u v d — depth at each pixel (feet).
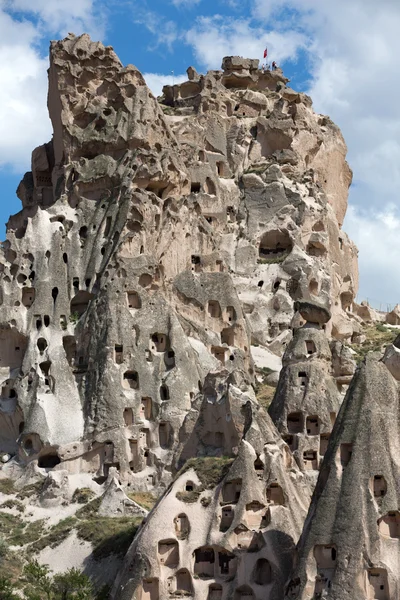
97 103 500.33
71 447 415.03
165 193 481.05
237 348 450.30
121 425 417.28
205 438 364.58
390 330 529.86
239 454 331.57
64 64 503.20
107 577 348.59
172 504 329.93
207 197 501.97
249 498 324.39
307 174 527.40
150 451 416.67
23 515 392.47
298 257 493.77
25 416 424.87
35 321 447.83
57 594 340.59
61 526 379.96
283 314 482.69
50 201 514.68
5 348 450.30
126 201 463.42
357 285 552.41
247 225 506.89
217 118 531.50
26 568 344.08
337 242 525.34
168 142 497.05
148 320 437.17
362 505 297.53
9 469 417.69
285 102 549.54
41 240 461.37
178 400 420.77
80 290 456.45
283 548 316.81
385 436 305.32
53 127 515.09
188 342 433.89
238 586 315.78
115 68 507.30
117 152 487.20
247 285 490.90
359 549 293.02
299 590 295.89
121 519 379.14
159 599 318.45
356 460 302.25
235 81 568.82
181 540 325.01
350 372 388.37
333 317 505.25
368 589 291.38
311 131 545.44
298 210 508.12
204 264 469.57
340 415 311.06
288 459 344.08
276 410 375.04
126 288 442.91
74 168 487.20
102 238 463.42
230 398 355.77
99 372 427.74
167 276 458.09
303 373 376.89
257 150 534.78
